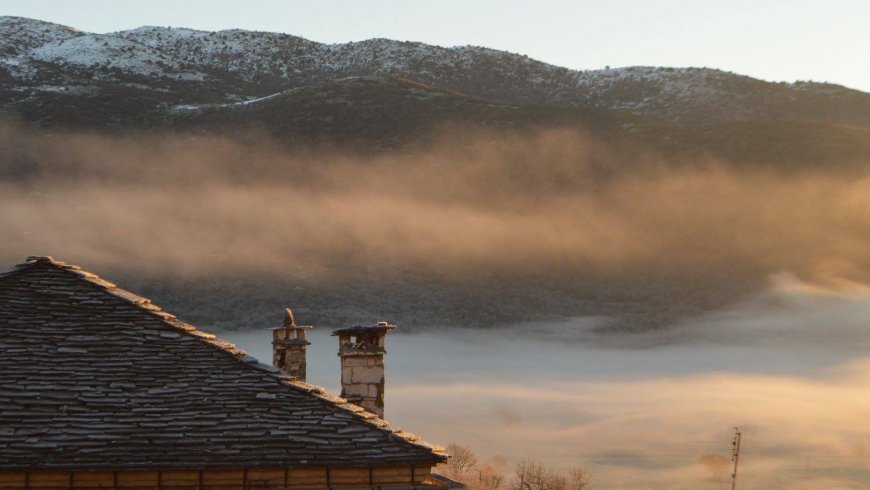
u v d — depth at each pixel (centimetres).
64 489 1333
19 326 1495
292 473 1399
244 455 1389
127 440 1373
